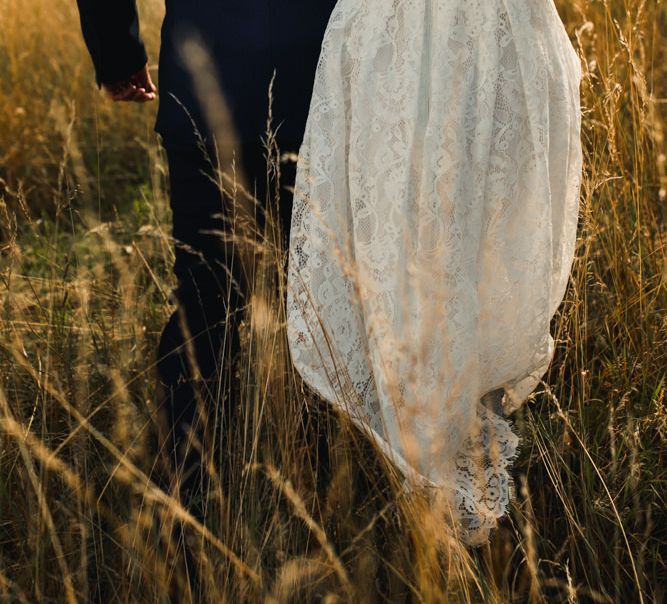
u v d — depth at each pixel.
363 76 1.56
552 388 2.05
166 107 1.80
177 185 1.88
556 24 1.60
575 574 1.71
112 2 1.95
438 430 1.56
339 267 1.60
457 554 1.51
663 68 2.91
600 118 2.42
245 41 1.67
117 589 1.62
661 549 1.82
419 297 1.53
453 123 1.52
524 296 1.59
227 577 1.52
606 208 2.37
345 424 1.65
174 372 1.89
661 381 1.94
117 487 1.78
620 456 1.90
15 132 3.61
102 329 2.18
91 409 2.04
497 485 1.62
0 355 2.10
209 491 1.71
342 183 1.61
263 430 1.79
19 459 1.79
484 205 1.57
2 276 2.16
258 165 1.80
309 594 1.55
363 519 1.75
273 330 1.76
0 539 1.75
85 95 3.88
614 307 2.20
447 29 1.52
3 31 4.07
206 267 1.91
